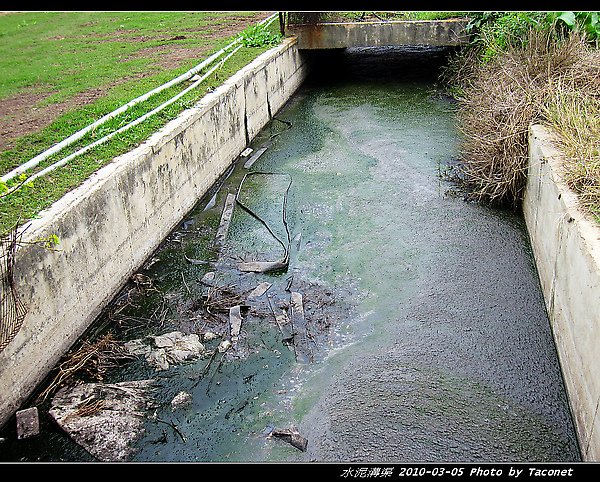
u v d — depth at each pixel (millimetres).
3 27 14367
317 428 4246
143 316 5371
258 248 6461
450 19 11641
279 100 10945
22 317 4098
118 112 7066
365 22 11711
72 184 5184
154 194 6203
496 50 8688
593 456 3625
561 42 7648
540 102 6605
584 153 4945
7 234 4297
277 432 4180
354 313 5387
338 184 7941
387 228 6770
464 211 7043
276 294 5664
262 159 8852
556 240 4910
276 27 12914
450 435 4145
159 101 7648
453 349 4906
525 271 5875
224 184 8016
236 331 5156
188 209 7152
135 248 5898
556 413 4277
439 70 12961
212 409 4422
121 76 9188
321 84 12664
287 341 5062
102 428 4215
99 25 14492
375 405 4406
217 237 6648
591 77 6594
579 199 4652
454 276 5848
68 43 12234
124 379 4668
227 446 4125
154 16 15664
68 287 4773
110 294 5469
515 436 4117
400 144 9164
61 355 4742
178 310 5453
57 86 8742
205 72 9219
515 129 6570
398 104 11039
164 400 4500
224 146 8234
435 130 9648
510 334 5047
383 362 4805
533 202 6145
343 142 9414
